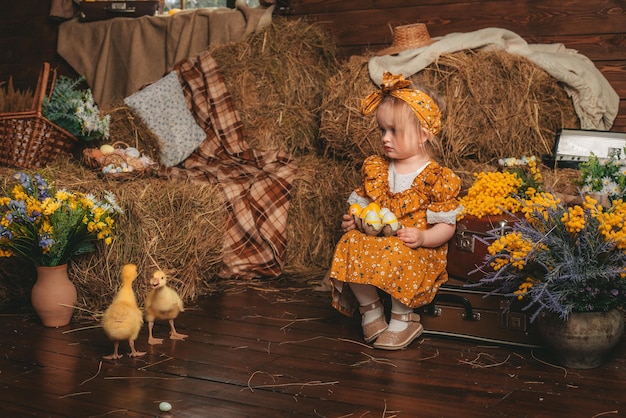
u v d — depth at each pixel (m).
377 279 2.62
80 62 5.39
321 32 4.79
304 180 4.02
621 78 4.24
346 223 2.83
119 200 3.16
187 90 4.35
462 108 3.71
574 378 2.38
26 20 5.80
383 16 4.80
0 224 2.81
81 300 3.15
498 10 4.51
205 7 5.62
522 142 3.77
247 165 4.12
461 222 2.76
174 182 3.52
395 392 2.25
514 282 2.54
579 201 2.96
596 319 2.42
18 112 3.62
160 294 2.68
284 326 2.99
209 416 2.06
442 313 2.79
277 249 3.84
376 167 2.91
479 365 2.51
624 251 2.40
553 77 3.88
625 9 4.21
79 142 3.95
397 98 2.76
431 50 3.81
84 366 2.48
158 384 2.31
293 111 4.38
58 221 2.89
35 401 2.16
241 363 2.53
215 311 3.22
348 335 2.87
